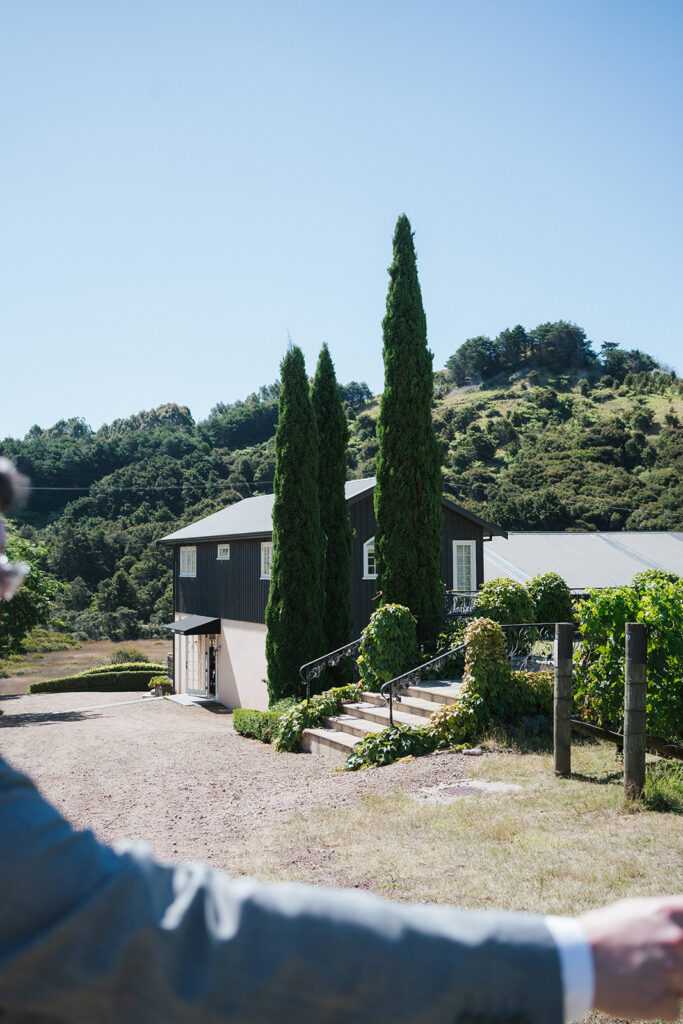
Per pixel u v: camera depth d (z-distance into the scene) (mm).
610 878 5738
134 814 9930
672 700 8344
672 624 8406
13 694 39219
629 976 703
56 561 77688
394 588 16016
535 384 176000
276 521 19469
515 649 14031
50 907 687
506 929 733
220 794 10680
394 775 9984
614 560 35094
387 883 6152
